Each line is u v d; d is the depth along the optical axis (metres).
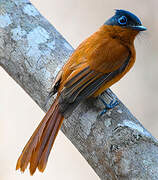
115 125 8.55
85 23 17.64
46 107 9.93
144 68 16.50
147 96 16.16
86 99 9.58
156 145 7.95
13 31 10.23
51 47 10.06
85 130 8.84
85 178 16.11
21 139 16.48
